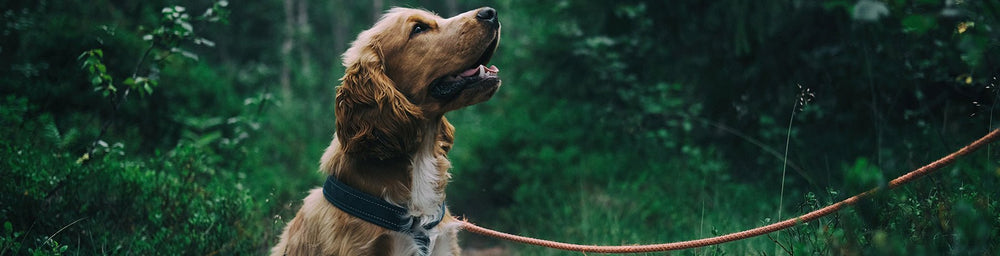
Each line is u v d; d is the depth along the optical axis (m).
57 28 6.93
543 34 8.53
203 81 9.27
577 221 5.64
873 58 5.02
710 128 6.86
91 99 6.87
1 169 3.90
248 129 8.96
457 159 8.43
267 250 4.36
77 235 3.82
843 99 5.48
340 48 24.42
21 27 6.67
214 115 8.73
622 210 5.78
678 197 5.85
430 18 3.07
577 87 8.17
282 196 6.12
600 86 7.89
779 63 5.86
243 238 4.23
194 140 6.68
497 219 6.68
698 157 6.25
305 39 20.81
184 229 4.00
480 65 3.05
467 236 6.33
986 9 2.50
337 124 3.00
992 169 2.65
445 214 3.25
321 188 3.21
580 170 6.67
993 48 3.39
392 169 2.98
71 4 7.59
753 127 6.24
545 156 6.96
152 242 3.79
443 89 3.03
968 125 4.45
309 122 12.62
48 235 3.69
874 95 4.68
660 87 6.96
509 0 9.25
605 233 5.26
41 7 7.26
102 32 6.18
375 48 3.03
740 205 5.43
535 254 5.27
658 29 7.13
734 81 6.29
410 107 2.95
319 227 2.98
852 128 5.43
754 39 5.63
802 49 5.66
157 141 7.30
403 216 2.95
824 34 5.52
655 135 7.00
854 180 2.32
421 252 3.00
